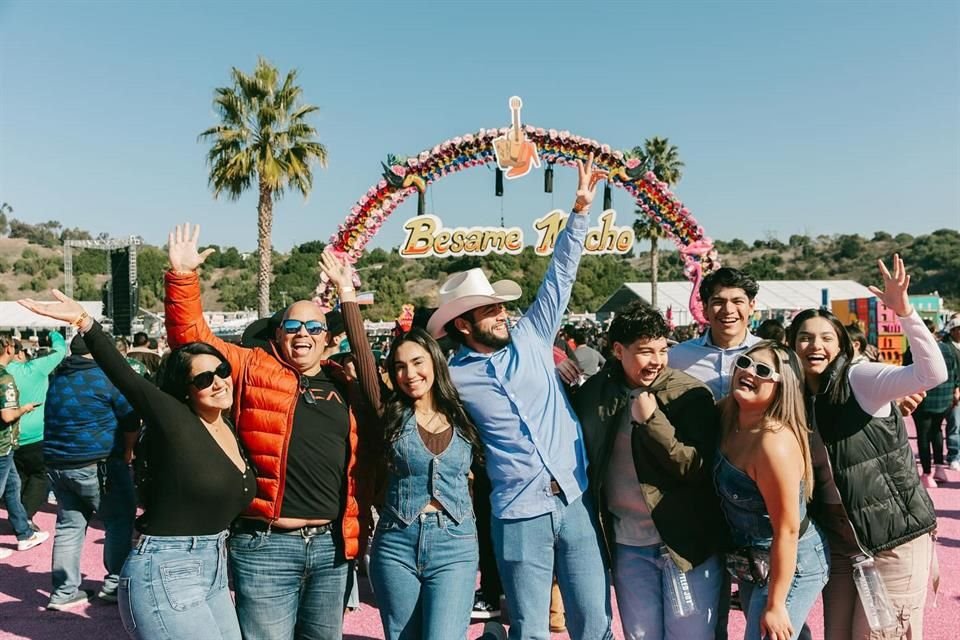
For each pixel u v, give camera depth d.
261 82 20.52
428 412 3.30
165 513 2.86
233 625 2.95
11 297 86.00
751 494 2.93
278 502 3.11
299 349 3.24
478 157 10.00
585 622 3.29
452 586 3.14
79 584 5.30
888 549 3.04
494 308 3.52
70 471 5.13
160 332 30.14
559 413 3.40
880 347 17.41
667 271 100.69
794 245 118.31
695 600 3.14
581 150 10.33
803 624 2.99
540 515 3.26
